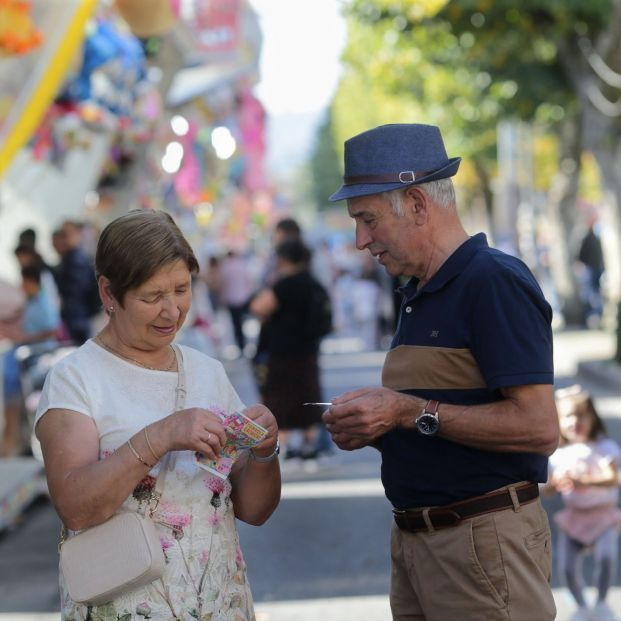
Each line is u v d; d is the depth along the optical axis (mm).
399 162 5434
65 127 19125
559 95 30203
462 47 27469
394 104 52938
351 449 5402
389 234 5484
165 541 4824
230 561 5004
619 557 10906
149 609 4773
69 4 13344
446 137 53469
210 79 30469
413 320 5543
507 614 5348
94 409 4855
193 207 34406
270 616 9781
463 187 71875
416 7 24594
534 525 5453
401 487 5562
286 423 16156
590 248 38094
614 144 27734
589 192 68312
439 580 5480
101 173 23828
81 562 4715
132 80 19781
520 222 52219
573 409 9344
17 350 14688
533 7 25547
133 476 4672
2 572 11234
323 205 169500
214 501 4961
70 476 4703
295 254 15938
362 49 40000
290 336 15930
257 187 53344
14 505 13258
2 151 13430
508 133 50281
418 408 5316
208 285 35875
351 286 44625
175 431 4699
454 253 5434
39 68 13375
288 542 12273
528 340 5234
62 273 18438
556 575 10922
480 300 5309
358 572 11070
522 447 5258
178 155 29188
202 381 5086
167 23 19141
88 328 18625
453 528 5426
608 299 42312
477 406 5297
